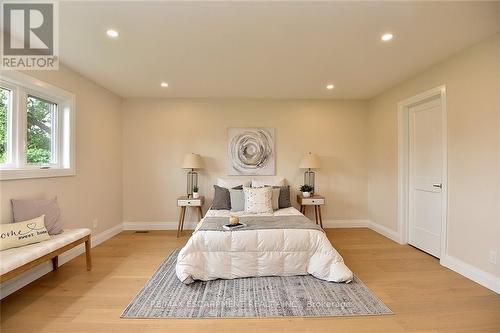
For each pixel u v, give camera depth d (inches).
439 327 71.7
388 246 141.4
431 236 127.4
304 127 181.5
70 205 124.0
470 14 79.4
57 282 98.1
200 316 76.2
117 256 126.2
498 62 90.2
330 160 182.2
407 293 89.4
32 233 88.1
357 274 104.7
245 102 179.8
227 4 74.4
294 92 164.4
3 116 95.8
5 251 80.4
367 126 181.9
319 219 171.6
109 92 160.2
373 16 80.7
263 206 142.9
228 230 102.9
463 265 103.7
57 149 120.4
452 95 109.0
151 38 94.3
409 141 144.1
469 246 101.3
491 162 92.6
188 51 105.0
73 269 110.2
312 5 75.0
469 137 101.0
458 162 106.2
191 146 179.2
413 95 134.8
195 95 171.5
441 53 106.7
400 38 94.4
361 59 112.9
